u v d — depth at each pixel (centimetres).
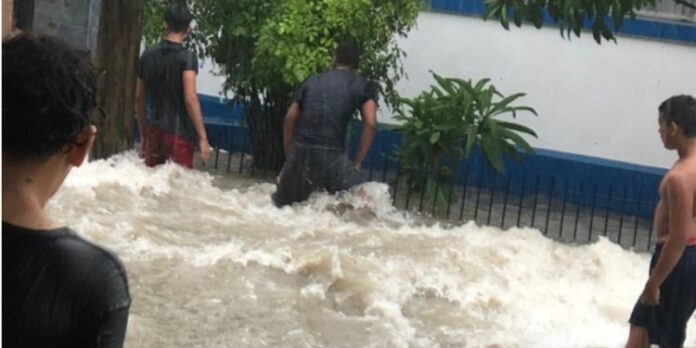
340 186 951
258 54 1136
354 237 882
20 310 242
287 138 970
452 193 1190
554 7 879
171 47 914
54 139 246
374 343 675
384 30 1184
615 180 1352
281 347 647
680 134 591
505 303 779
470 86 1209
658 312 614
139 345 613
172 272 738
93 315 245
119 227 808
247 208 931
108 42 1023
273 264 773
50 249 244
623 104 1380
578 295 834
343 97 950
